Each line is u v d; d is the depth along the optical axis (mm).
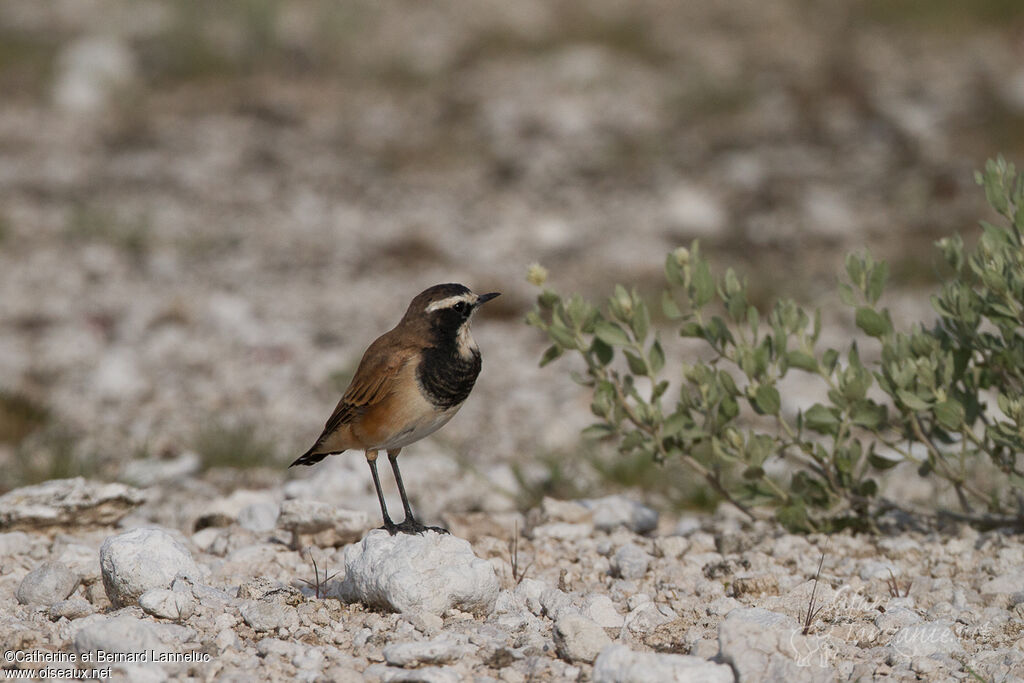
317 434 16188
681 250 10984
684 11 44125
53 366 19219
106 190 30281
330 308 23250
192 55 39688
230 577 9711
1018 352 10258
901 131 31625
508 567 10281
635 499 13469
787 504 11102
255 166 32688
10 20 42500
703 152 32344
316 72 39812
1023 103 32438
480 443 15750
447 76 39469
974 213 26594
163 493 13430
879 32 40312
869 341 20266
